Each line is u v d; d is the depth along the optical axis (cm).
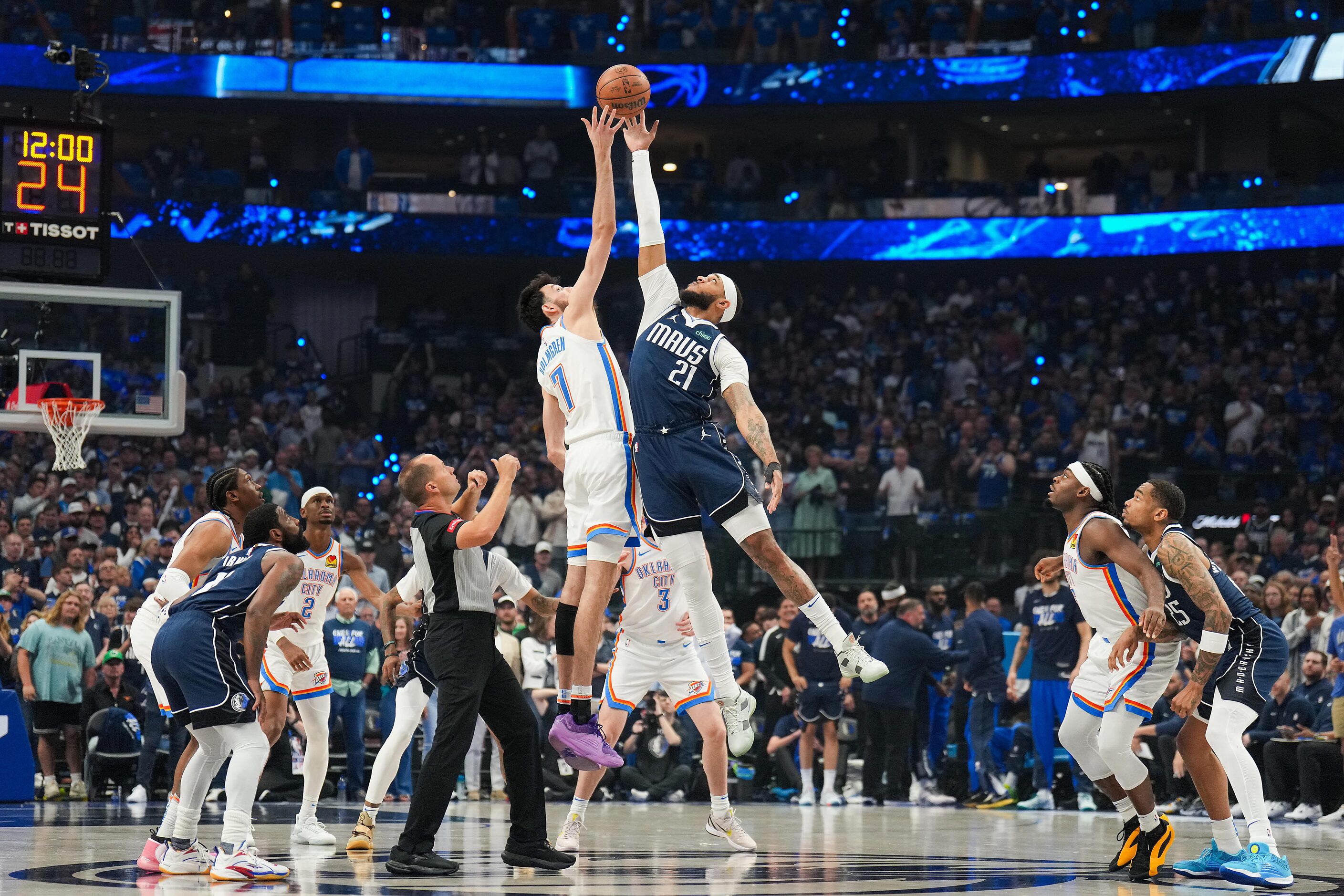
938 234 2603
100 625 1359
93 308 1220
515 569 678
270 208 2555
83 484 1878
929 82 2627
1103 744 649
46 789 1269
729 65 2702
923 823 1041
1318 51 2422
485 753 1444
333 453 2336
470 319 2886
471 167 2703
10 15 2467
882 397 2378
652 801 1371
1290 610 1297
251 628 617
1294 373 2298
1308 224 2408
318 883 594
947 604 1831
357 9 2677
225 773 1290
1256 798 626
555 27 2744
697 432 660
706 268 2852
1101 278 2762
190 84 2573
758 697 1484
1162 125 2925
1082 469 668
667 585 815
